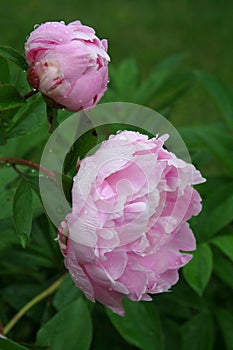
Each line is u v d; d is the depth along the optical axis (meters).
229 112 1.39
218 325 1.30
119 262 0.90
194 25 3.94
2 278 1.24
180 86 1.40
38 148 1.24
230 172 1.33
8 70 1.04
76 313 1.08
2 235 1.15
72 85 0.93
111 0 4.20
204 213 1.23
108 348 1.22
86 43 0.94
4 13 3.86
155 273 0.93
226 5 4.15
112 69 1.57
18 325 1.21
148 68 3.50
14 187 1.12
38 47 0.93
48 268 1.26
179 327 1.23
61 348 1.07
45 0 4.05
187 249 0.96
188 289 1.24
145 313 1.14
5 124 1.06
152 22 3.97
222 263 1.22
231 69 3.49
